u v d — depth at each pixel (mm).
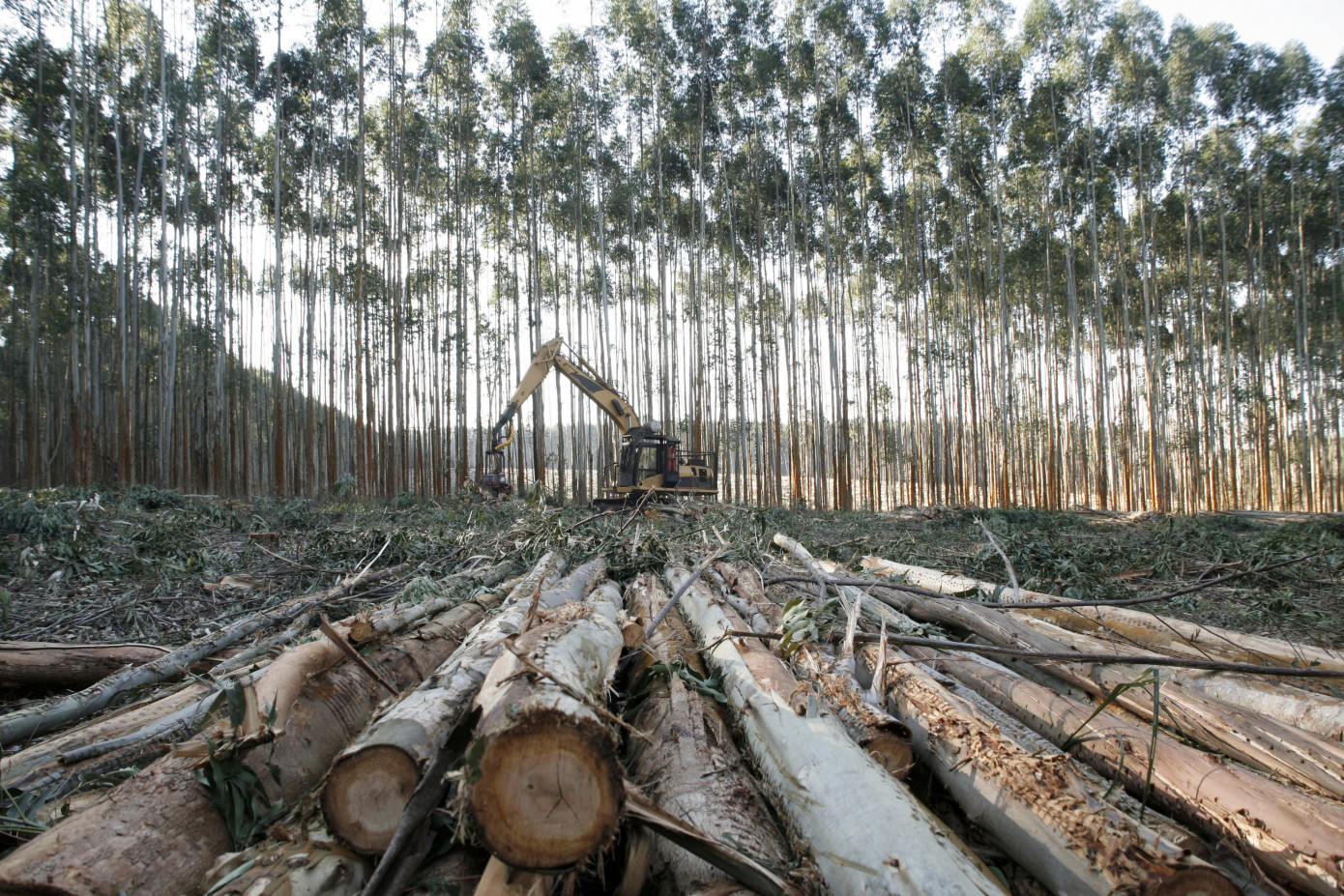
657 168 24750
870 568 7402
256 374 27672
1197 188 30250
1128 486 28797
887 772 2217
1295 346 33500
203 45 20422
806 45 24109
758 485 25312
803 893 1869
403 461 22688
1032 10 25812
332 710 2820
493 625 3361
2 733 3180
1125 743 2625
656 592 5566
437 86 23641
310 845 1980
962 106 25719
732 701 2996
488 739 1689
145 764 2865
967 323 28531
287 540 9148
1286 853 2049
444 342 25828
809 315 28531
